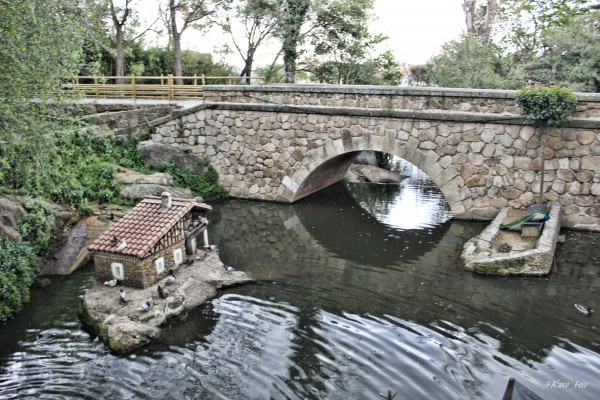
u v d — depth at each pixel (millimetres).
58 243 11094
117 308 8523
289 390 6809
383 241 13117
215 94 16500
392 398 6371
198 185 16359
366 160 23250
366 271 11094
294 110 15430
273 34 24359
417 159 14289
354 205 16859
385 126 14461
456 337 8211
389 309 9258
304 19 23812
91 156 14219
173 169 16297
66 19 8695
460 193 14094
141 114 16781
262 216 15234
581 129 12594
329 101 15016
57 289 10039
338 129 15102
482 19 23375
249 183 16656
